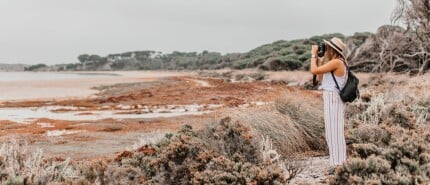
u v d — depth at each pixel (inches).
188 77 3243.1
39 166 217.3
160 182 220.1
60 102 1151.6
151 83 2282.2
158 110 919.7
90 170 205.8
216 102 1072.8
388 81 1003.9
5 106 1045.8
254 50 5073.8
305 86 1322.6
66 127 638.5
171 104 1064.2
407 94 490.0
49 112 908.0
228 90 1507.1
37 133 573.6
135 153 248.5
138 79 2997.0
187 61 7101.4
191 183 213.0
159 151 256.7
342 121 234.8
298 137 326.6
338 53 234.5
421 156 213.2
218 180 199.3
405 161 204.4
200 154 227.3
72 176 211.2
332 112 232.5
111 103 1122.0
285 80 1797.5
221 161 214.4
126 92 1600.6
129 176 217.5
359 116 360.8
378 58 1418.6
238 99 1118.4
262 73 2445.9
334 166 233.6
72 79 2994.6
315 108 373.4
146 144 287.1
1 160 213.0
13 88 1830.7
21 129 619.8
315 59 238.8
